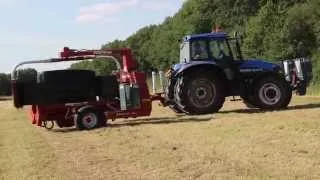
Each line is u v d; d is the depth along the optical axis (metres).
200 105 18.89
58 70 17.58
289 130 13.01
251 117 16.28
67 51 18.58
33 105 17.94
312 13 43.25
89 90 17.72
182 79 18.88
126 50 18.92
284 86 19.11
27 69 17.88
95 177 9.68
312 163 9.44
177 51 63.69
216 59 19.20
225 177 8.94
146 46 84.38
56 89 17.56
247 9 60.91
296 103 21.50
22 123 21.27
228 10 63.00
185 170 9.67
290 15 43.84
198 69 18.98
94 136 15.13
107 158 11.38
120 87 17.84
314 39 42.38
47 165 11.07
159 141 13.19
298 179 8.50
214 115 18.14
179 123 16.55
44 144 14.15
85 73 17.69
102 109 17.67
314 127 13.20
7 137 16.52
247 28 48.47
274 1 50.12
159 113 21.05
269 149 10.84
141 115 17.98
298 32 42.88
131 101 17.81
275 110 18.55
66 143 14.09
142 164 10.48
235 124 14.88
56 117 17.66
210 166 9.80
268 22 45.97
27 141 15.01
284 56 42.62
